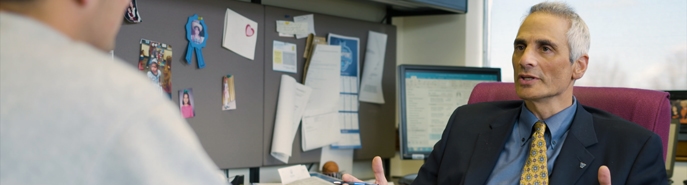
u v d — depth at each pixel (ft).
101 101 1.69
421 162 10.45
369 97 9.71
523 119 5.31
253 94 8.32
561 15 5.16
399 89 9.31
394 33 10.14
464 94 9.55
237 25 8.11
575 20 5.17
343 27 9.37
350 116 9.45
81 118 1.66
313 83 8.96
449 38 10.22
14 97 1.66
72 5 1.92
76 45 1.83
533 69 5.04
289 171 7.45
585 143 4.93
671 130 7.90
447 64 10.24
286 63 8.68
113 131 1.66
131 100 1.73
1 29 1.76
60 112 1.65
